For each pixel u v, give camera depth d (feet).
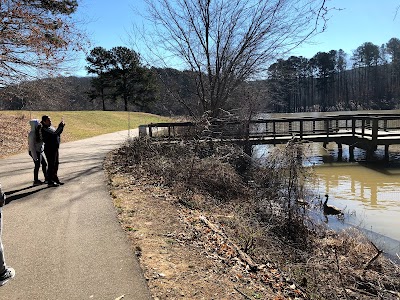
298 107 340.80
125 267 15.01
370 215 34.17
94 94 213.05
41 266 15.11
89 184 30.68
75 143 69.41
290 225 27.14
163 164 37.11
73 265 15.20
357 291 18.43
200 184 34.96
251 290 14.53
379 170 56.44
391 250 25.03
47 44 52.75
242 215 27.81
